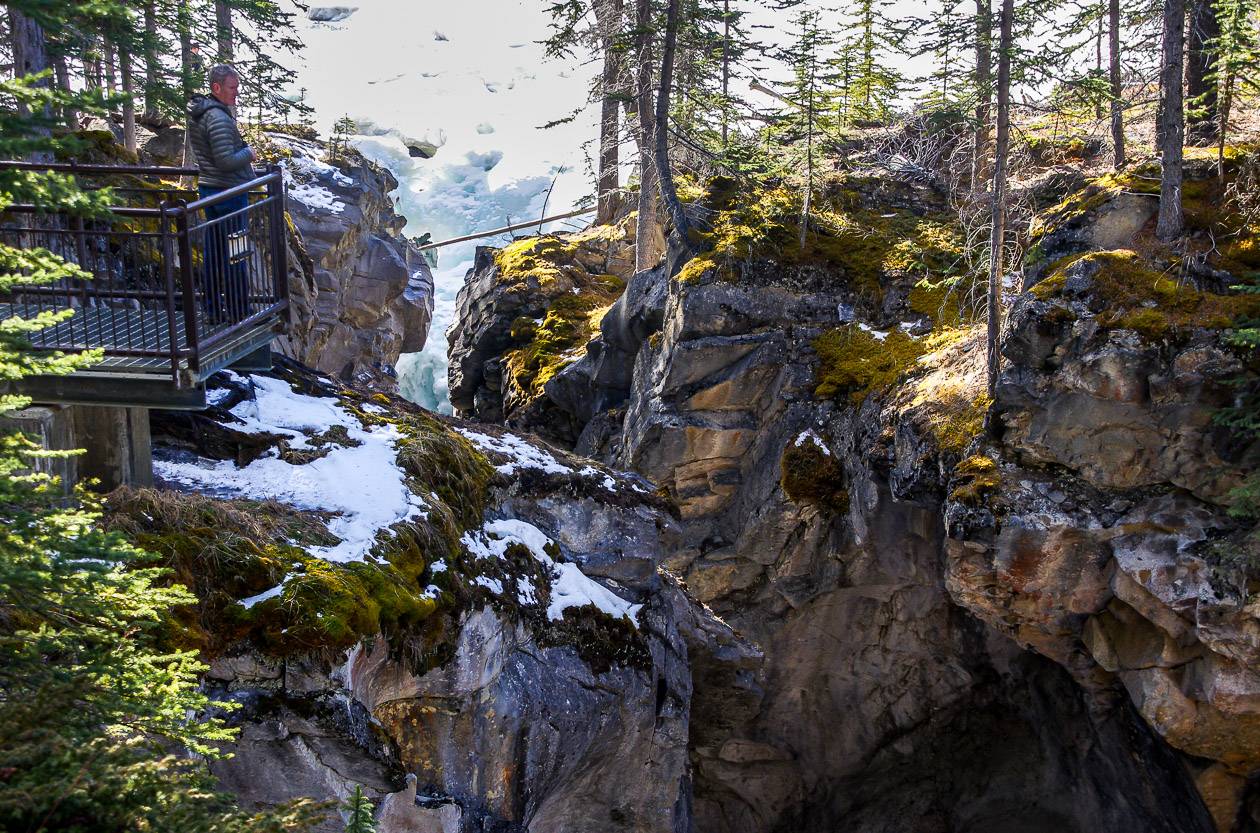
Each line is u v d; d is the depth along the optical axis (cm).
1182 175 1419
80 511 496
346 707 665
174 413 834
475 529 934
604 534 1066
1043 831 1680
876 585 1730
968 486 1326
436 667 789
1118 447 1262
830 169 2002
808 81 1872
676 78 2109
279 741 648
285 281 798
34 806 375
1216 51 1370
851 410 1642
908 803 1823
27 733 407
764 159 1983
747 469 1788
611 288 2508
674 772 1065
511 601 891
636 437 1822
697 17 1942
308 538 743
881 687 1852
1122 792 1543
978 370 1453
